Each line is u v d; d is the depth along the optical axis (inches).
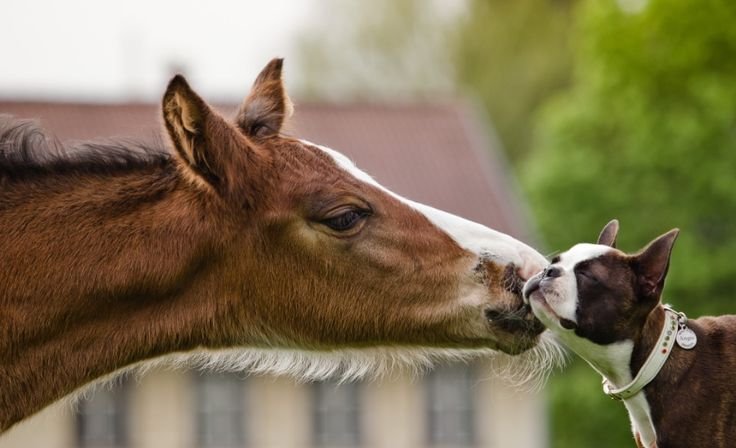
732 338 438.6
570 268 444.5
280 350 451.8
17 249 425.4
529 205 2165.4
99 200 433.1
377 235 444.1
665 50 2017.7
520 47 3297.2
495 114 3245.6
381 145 2175.2
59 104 2144.4
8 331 421.4
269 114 450.3
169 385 2091.5
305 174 440.5
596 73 2074.3
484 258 450.6
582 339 443.2
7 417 424.5
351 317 444.5
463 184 2103.8
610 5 2057.1
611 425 1947.6
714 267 1902.1
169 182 437.4
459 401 2094.0
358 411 2105.1
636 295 439.8
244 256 435.8
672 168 1969.7
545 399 2075.5
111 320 429.7
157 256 428.8
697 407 433.1
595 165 2020.2
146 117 2118.6
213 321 436.8
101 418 2078.0
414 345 454.3
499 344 454.0
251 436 2101.4
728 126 1966.0
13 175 435.2
